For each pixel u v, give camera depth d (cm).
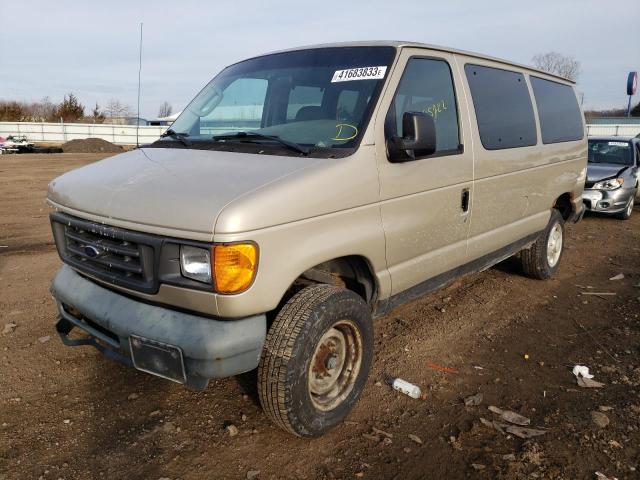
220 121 391
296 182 280
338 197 300
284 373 283
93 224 296
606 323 505
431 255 389
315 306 294
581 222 1055
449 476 289
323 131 335
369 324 332
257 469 292
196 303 264
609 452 309
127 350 285
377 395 368
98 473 285
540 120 539
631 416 345
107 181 310
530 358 430
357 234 315
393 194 339
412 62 368
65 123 4744
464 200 414
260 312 271
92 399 354
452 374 401
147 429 324
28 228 926
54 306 515
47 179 1741
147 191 284
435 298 562
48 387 368
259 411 345
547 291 595
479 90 441
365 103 335
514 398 369
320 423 308
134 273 284
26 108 5653
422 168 362
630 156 1120
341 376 330
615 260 744
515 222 508
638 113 5178
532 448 310
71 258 326
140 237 272
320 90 361
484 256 471
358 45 378
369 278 346
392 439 320
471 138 418
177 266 266
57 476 281
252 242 257
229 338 264
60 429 322
